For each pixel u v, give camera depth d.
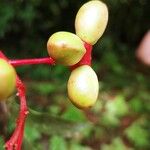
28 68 0.42
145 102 0.41
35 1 0.39
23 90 0.11
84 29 0.12
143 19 0.43
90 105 0.11
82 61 0.12
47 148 0.32
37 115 0.15
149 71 0.45
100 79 0.43
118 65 0.45
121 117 0.39
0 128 0.17
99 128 0.38
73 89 0.11
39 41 0.43
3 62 0.10
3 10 0.39
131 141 0.38
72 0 0.40
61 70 0.42
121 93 0.42
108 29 0.44
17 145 0.11
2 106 0.16
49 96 0.39
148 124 0.39
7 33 0.42
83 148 0.34
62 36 0.11
